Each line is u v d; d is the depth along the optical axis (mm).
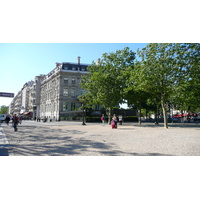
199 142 10539
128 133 16062
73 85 61375
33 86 96750
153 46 21047
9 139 12500
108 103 30984
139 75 21516
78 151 8430
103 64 32906
